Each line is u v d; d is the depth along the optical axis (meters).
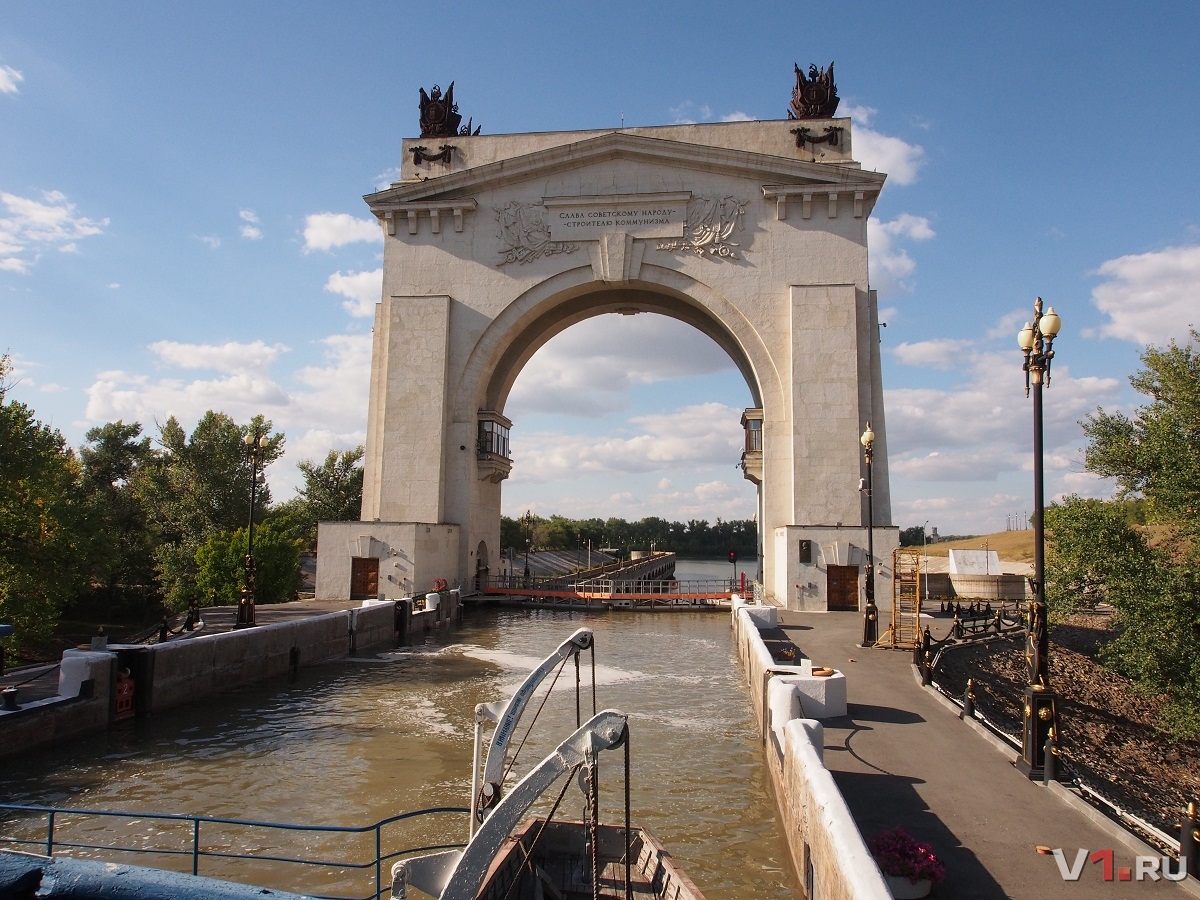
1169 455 25.27
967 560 52.06
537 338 49.88
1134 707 31.72
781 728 14.51
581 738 8.79
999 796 12.38
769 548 42.91
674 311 48.81
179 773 16.69
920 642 22.92
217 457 63.00
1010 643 33.09
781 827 13.73
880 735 15.80
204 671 23.41
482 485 48.81
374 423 46.94
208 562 50.91
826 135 44.97
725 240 44.59
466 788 15.91
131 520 64.62
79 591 49.53
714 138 46.12
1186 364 26.41
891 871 9.03
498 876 10.07
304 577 71.94
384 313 47.25
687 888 10.08
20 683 20.25
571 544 148.38
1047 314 14.63
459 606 42.84
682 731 19.94
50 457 39.56
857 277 43.28
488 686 25.55
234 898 2.04
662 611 47.28
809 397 42.25
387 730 20.12
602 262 45.47
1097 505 27.09
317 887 11.85
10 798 15.12
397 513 45.03
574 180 46.22
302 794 15.54
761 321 43.84
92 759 17.50
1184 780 25.75
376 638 33.81
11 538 37.78
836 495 41.47
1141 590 25.39
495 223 46.72
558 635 37.69
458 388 46.31
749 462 45.06
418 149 48.59
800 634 30.38
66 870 2.06
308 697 23.88
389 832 13.76
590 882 11.14
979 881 9.48
